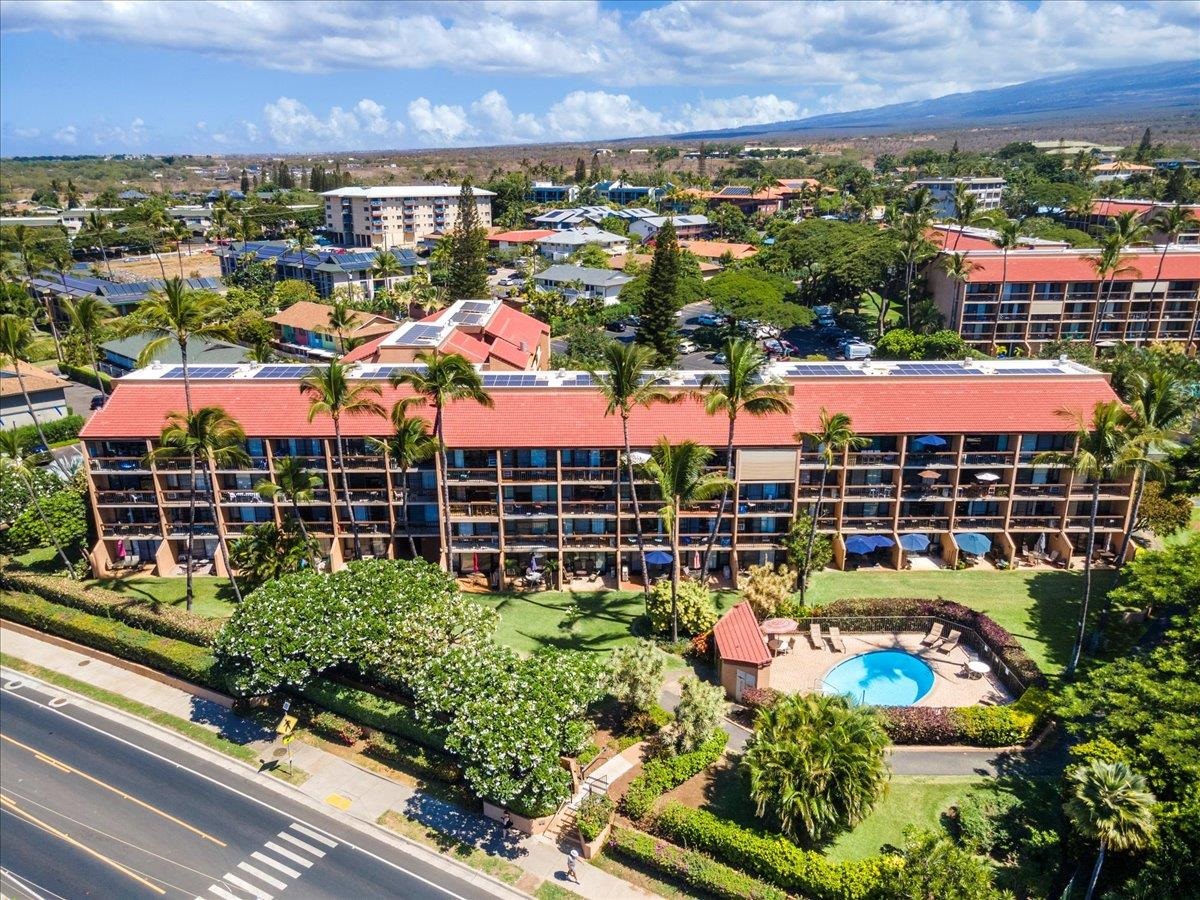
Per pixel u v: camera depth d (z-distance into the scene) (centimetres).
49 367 12450
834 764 3800
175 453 5919
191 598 5903
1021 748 4538
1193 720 3675
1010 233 12156
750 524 6444
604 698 4994
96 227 18338
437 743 4497
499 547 6306
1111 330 11875
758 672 4884
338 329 12106
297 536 6225
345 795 4359
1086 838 3603
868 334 12938
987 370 6762
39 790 4403
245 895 3734
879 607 5656
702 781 4284
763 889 3553
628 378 5200
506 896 3709
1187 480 6347
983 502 6631
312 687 4891
